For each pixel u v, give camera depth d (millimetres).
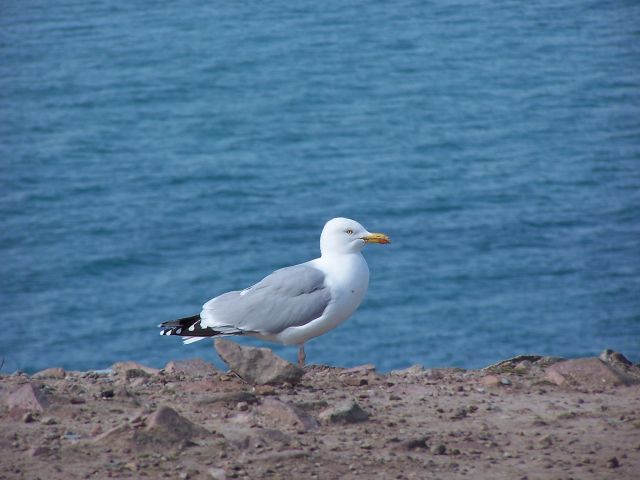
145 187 59406
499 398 10891
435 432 9625
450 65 84500
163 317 44281
